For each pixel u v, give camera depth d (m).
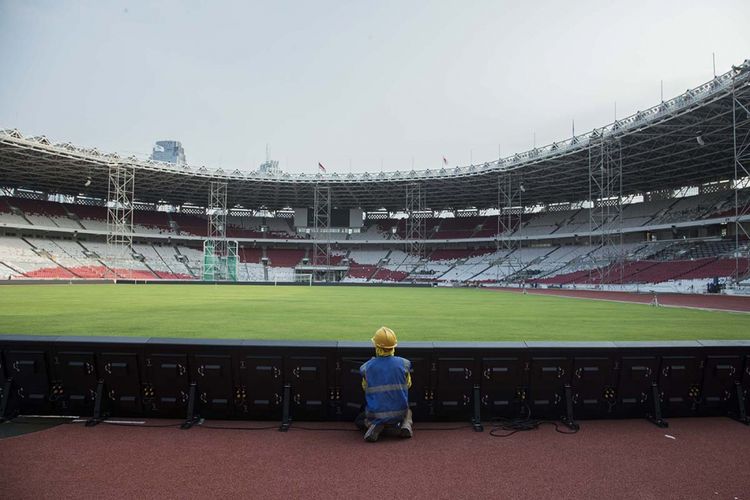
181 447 5.61
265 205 89.88
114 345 6.41
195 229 85.00
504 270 75.06
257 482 4.71
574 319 19.73
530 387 6.50
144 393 6.50
